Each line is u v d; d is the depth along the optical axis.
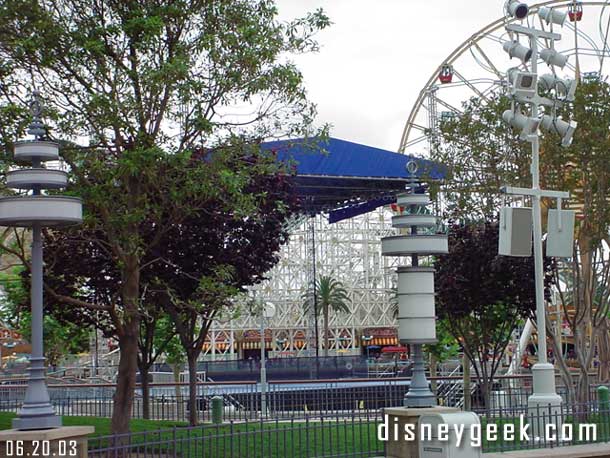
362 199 46.84
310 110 22.12
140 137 17.25
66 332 43.97
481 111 26.05
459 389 34.03
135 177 17.53
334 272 98.62
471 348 29.31
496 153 25.53
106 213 17.53
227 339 102.50
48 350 49.38
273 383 37.31
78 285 25.19
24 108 16.47
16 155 12.34
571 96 19.17
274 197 23.42
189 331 25.59
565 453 15.88
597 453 16.25
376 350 111.19
